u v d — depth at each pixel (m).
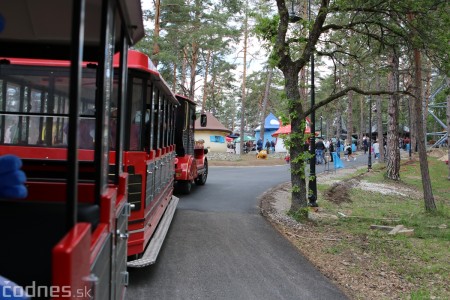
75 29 2.02
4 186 2.12
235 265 6.90
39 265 2.54
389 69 12.59
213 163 28.64
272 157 36.34
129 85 5.63
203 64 39.25
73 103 2.01
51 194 3.52
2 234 2.56
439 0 9.98
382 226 10.56
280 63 10.92
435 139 61.53
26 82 5.12
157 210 7.56
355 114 73.88
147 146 6.14
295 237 9.04
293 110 10.91
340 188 17.70
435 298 5.89
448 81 19.58
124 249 3.72
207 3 27.22
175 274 6.33
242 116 41.12
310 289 6.02
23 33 3.66
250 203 12.88
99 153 2.65
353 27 11.24
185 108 13.14
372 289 6.19
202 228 9.30
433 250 8.55
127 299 5.31
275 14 10.99
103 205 2.67
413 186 21.17
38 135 5.15
